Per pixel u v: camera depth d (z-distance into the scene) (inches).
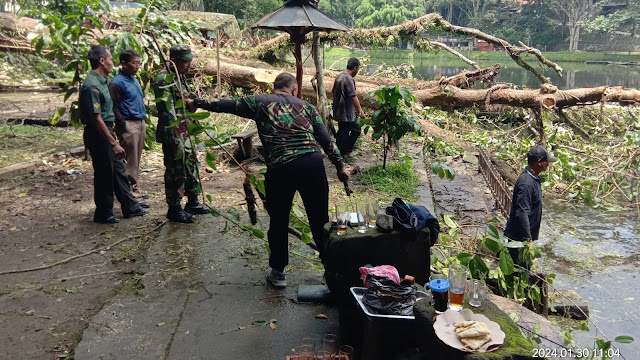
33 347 133.1
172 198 217.0
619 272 234.8
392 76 563.8
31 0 622.5
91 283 167.6
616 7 2738.7
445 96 446.0
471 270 149.9
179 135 207.3
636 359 165.9
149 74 285.7
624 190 362.6
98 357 127.3
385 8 2721.5
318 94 327.9
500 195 287.1
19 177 281.0
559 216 312.8
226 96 458.0
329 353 120.3
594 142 439.5
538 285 191.6
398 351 115.4
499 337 101.9
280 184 150.9
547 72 1416.1
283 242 160.7
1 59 623.5
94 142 208.8
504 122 518.6
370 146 377.1
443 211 273.9
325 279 153.1
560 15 2731.3
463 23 3216.0
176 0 943.7
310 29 280.7
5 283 166.6
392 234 137.8
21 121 410.3
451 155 390.3
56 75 655.8
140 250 192.7
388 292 116.8
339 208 142.5
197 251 191.3
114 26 579.8
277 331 140.2
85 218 224.7
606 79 1154.7
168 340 135.2
